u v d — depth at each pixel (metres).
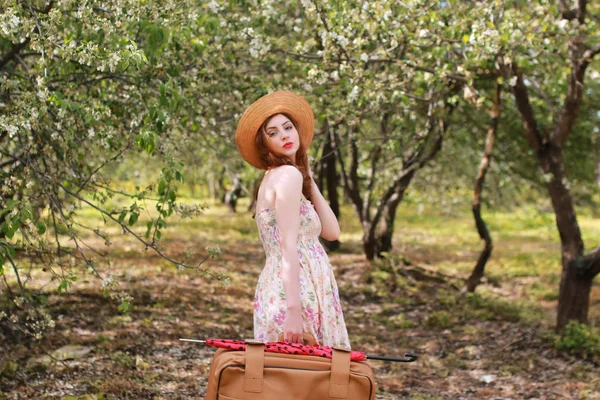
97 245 11.91
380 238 11.38
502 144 11.26
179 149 4.77
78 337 5.80
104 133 4.05
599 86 9.46
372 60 5.60
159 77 4.74
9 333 5.55
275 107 2.94
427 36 5.48
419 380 5.68
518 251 15.83
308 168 3.09
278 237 2.83
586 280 6.80
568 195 6.92
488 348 6.69
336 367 2.46
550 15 5.84
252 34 5.11
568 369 5.94
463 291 9.01
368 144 8.67
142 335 6.18
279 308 2.78
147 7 3.84
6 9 3.27
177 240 14.15
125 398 4.48
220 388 2.45
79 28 3.84
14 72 4.61
